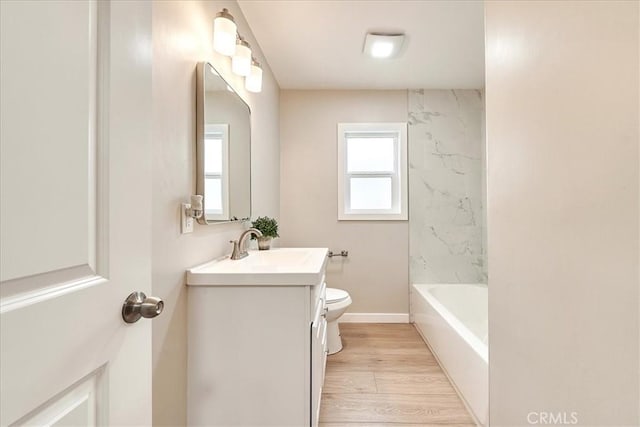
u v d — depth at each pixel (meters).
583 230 0.70
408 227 3.47
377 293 3.47
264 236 2.28
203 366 1.36
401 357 2.59
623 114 0.60
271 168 3.01
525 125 0.93
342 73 3.10
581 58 0.70
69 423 0.53
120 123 0.65
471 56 2.77
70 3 0.53
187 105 1.38
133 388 0.69
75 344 0.54
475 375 1.75
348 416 1.81
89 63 0.58
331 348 2.64
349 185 3.57
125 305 0.66
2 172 0.43
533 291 0.90
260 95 2.59
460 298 3.31
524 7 0.92
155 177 1.15
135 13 0.70
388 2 2.05
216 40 1.56
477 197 3.46
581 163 0.71
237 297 1.36
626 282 0.60
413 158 3.47
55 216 0.50
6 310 0.43
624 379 0.61
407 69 3.02
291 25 2.30
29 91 0.46
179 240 1.31
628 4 0.58
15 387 0.44
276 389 1.35
